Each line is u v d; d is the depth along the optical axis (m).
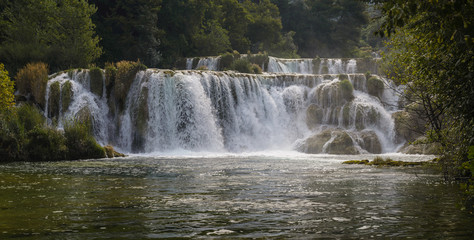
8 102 24.89
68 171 16.81
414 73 10.88
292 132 37.31
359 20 91.94
